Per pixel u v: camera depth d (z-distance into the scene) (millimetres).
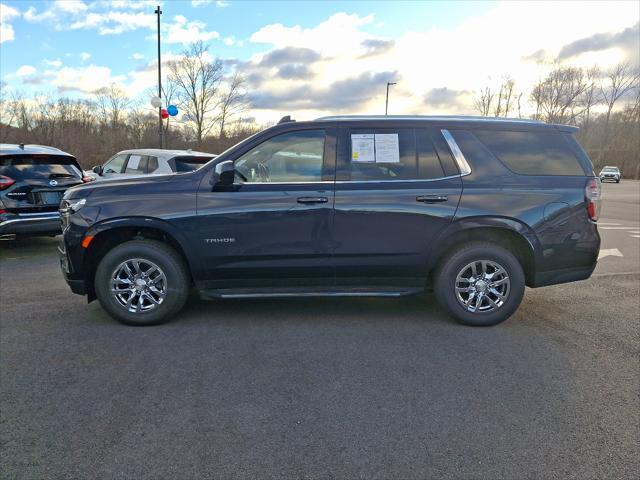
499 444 2525
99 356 3637
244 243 4156
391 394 3061
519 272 4207
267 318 4531
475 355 3680
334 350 3770
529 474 2287
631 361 3582
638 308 4922
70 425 2689
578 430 2656
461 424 2715
